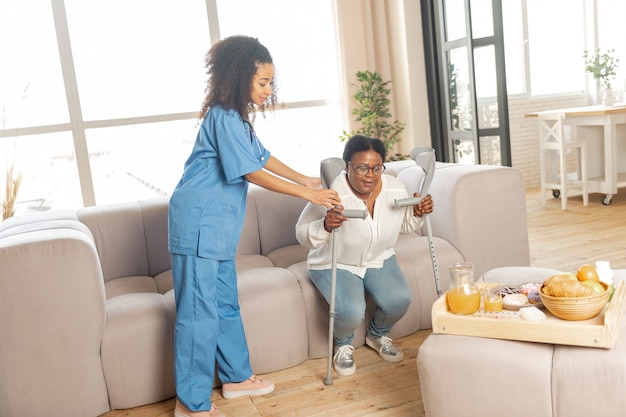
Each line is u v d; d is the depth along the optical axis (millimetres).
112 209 2836
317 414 2111
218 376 2307
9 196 4227
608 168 5105
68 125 4664
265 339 2402
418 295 2654
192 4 4965
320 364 2484
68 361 2115
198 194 2053
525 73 6430
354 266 2412
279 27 5188
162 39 4926
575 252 3820
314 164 5418
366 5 5230
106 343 2186
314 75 5305
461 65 4926
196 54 5016
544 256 3795
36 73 4586
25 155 4633
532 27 6543
